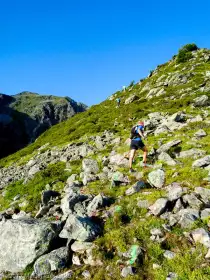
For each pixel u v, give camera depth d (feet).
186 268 27.84
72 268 32.45
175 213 36.14
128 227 34.94
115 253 32.12
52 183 64.13
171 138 65.16
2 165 140.67
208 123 71.46
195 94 118.93
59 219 43.24
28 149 156.46
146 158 55.57
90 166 61.52
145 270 29.35
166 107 111.45
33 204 55.93
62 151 97.04
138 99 153.38
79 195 45.09
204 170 44.04
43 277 32.63
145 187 44.75
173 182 42.96
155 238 32.37
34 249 34.88
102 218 38.40
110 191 46.06
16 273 34.86
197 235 31.27
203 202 36.47
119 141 79.05
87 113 179.01
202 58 186.91
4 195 70.69
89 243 34.22
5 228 38.47
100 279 29.60
